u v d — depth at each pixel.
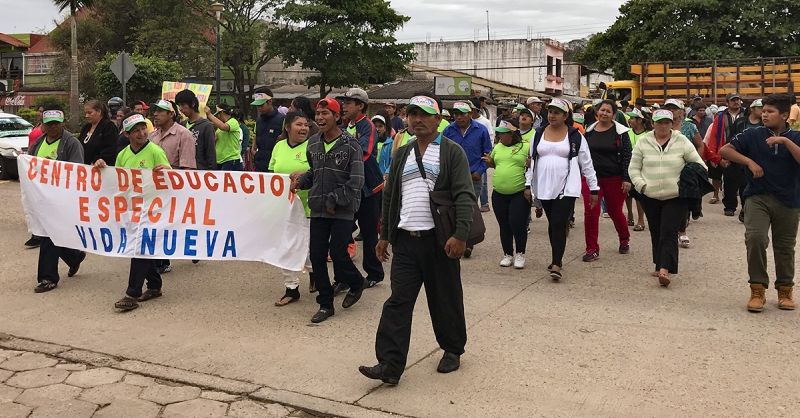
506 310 6.35
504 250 8.19
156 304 6.71
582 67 63.47
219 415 4.39
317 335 5.77
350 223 6.16
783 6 30.97
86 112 7.94
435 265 4.76
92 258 8.67
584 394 4.54
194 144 7.66
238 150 9.02
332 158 6.01
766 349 5.27
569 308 6.40
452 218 4.62
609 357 5.16
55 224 7.16
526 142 7.89
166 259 7.35
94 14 46.47
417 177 4.71
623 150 8.27
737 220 10.88
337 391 4.68
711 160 8.80
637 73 19.61
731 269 7.77
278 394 4.64
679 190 6.86
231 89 43.81
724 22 31.16
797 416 4.17
